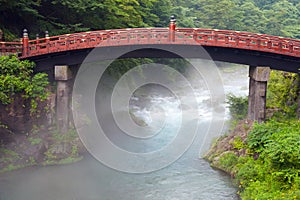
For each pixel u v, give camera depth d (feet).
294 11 254.47
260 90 80.84
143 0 138.31
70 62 84.02
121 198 63.46
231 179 71.67
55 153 80.33
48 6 107.04
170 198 63.57
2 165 73.61
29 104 79.61
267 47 76.69
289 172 58.34
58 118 83.87
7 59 77.51
